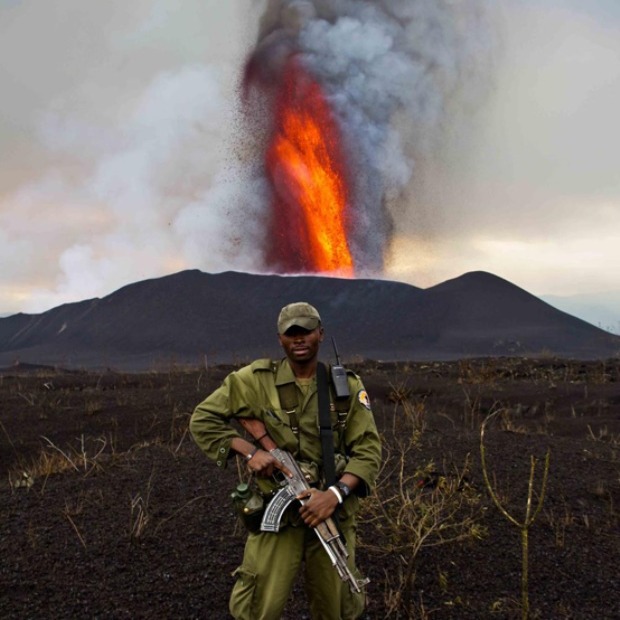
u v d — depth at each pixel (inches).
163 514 232.7
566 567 202.8
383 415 465.7
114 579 190.7
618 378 678.5
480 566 201.6
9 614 174.7
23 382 670.5
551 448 329.1
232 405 140.3
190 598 182.2
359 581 138.6
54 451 421.7
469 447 319.3
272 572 135.3
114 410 518.6
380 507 218.2
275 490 136.6
